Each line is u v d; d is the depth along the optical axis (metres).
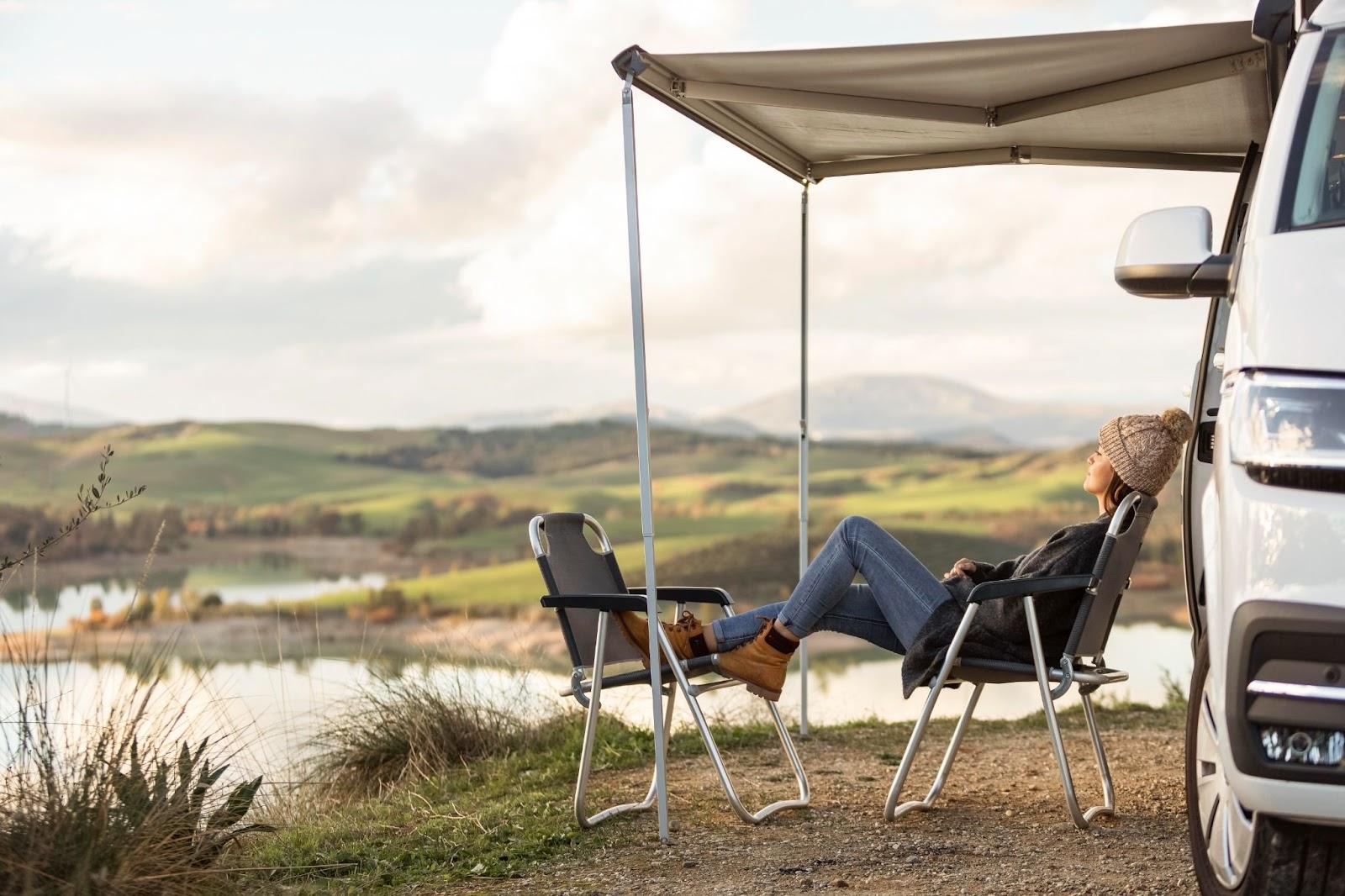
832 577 3.78
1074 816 3.64
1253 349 2.11
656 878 3.25
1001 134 4.88
